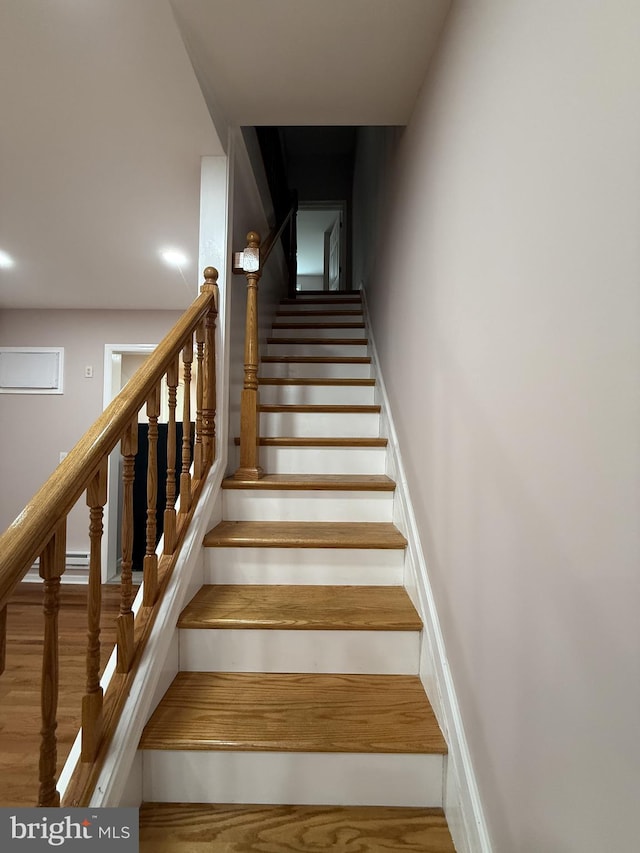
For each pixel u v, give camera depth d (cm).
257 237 207
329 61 153
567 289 63
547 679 68
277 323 351
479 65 101
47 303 383
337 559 165
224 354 194
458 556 111
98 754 97
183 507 158
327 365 296
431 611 131
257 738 111
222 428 194
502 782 83
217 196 189
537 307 72
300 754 111
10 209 231
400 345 202
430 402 143
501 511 86
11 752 157
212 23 135
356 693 129
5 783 142
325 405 253
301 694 128
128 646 115
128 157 188
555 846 65
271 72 158
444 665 118
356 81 164
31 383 394
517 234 80
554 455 67
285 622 136
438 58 141
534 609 72
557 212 66
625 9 51
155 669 121
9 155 187
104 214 235
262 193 289
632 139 50
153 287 345
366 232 368
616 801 52
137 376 122
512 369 82
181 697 125
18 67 139
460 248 114
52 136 174
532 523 73
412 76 160
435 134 143
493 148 92
